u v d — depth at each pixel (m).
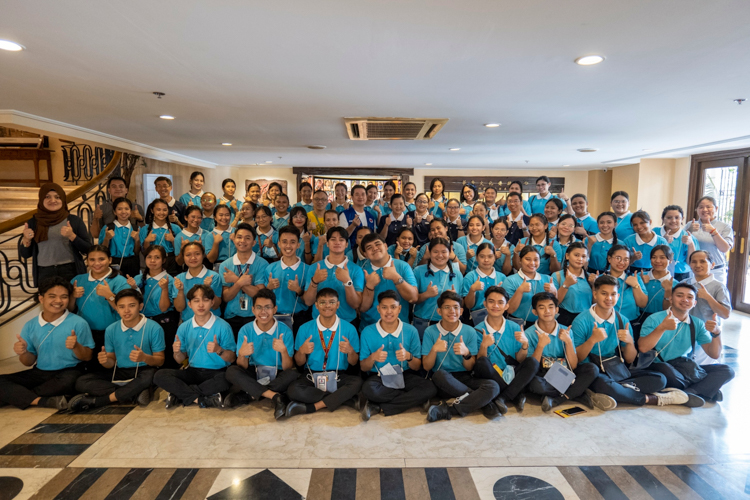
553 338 3.05
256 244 4.00
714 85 2.85
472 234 4.04
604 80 2.74
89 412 2.88
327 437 2.58
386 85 2.87
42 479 2.17
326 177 10.14
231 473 2.23
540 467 2.29
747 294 5.83
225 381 2.97
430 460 2.35
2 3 1.71
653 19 1.83
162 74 2.64
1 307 3.77
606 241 3.96
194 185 5.28
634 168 8.20
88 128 4.55
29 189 5.77
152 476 2.20
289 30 1.97
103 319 3.33
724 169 6.22
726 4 1.69
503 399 2.89
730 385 3.35
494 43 2.11
